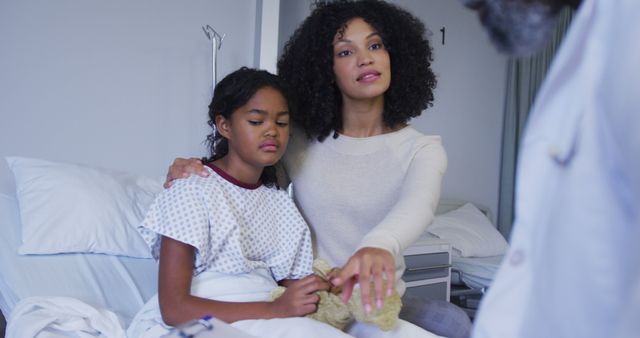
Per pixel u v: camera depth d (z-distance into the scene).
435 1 3.73
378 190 1.38
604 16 0.55
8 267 1.71
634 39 0.51
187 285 1.14
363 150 1.41
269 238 1.34
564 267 0.58
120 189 2.07
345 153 1.43
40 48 2.29
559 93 0.61
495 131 4.27
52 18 2.31
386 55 1.38
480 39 4.07
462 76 3.97
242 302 1.14
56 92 2.34
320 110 1.45
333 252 1.43
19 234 1.86
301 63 1.48
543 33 0.67
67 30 2.35
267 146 1.28
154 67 2.58
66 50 2.35
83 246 1.87
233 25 2.80
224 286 1.20
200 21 2.70
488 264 3.07
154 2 2.56
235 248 1.22
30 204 1.88
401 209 1.12
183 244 1.16
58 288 1.65
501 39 0.69
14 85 2.24
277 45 2.82
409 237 1.04
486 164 4.21
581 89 0.58
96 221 1.91
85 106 2.41
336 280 0.89
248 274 1.25
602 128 0.55
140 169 2.57
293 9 2.98
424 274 2.84
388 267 0.89
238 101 1.28
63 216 1.88
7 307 1.62
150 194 2.18
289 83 1.48
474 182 4.13
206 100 2.74
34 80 2.29
